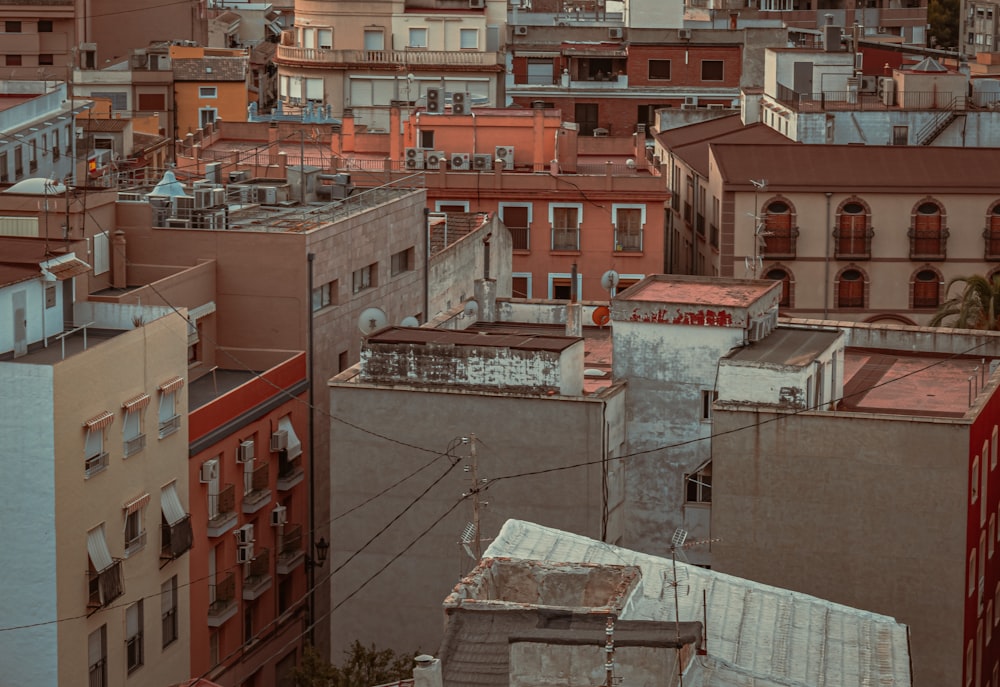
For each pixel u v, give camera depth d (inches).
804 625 1987.0
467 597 1754.4
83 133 5354.3
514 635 1590.8
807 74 5669.3
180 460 2800.2
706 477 2618.1
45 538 2507.4
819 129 5295.3
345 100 7042.3
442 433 2568.9
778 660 1898.4
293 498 3169.3
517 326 3112.7
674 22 7293.3
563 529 2551.7
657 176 4977.9
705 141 5708.7
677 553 2445.9
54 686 2544.3
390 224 3587.6
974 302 4126.5
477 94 6998.0
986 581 2620.6
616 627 1659.7
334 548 2618.1
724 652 1898.4
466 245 4055.1
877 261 4776.1
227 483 2945.4
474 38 7145.7
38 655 2536.9
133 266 3255.4
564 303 3120.1
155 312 2792.8
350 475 2603.3
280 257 3221.0
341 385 2588.6
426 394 2566.4
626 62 6983.3
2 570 2532.0
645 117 6865.2
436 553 2586.1
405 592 2603.3
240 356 3248.0
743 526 2477.9
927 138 5285.4
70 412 2513.5
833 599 2468.0
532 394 2549.2
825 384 2564.0
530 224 4995.1
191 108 6894.7
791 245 4776.1
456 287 3998.5
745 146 4928.6
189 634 2834.6
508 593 1825.8
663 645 1576.0
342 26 7121.1
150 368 2719.0
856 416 2423.7
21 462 2495.1
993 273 4766.2
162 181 3459.6
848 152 4867.1
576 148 5226.4
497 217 4407.0
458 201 4982.8
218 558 2928.2
